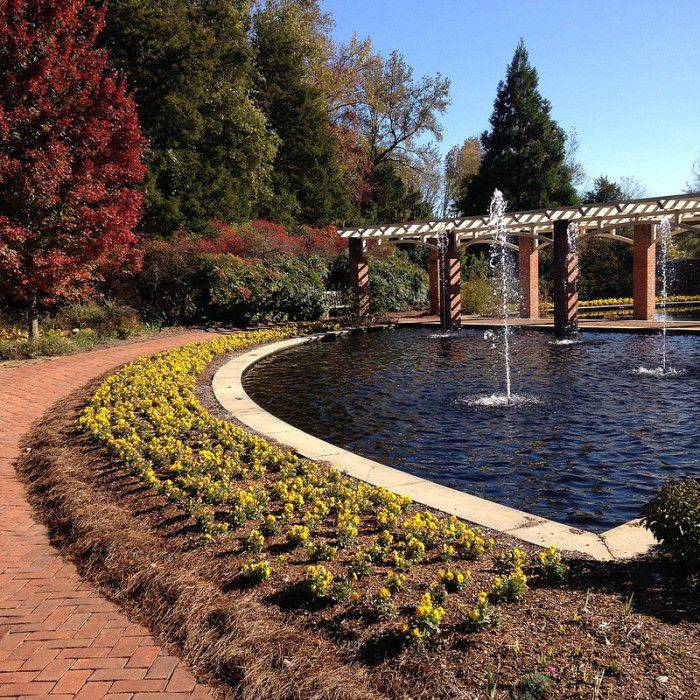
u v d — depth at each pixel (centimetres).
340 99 3688
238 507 415
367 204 3716
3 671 266
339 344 1591
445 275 1833
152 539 388
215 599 313
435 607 291
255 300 1897
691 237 3066
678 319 1838
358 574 332
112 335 1484
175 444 571
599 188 3444
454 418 764
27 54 1152
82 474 517
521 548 367
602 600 295
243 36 2614
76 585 349
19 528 432
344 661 260
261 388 1002
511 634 267
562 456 607
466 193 4066
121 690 253
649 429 687
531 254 2069
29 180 1092
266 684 247
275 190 2898
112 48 2098
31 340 1205
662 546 346
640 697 221
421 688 238
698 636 259
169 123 2183
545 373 1053
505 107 3584
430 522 392
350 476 512
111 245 1228
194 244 1919
